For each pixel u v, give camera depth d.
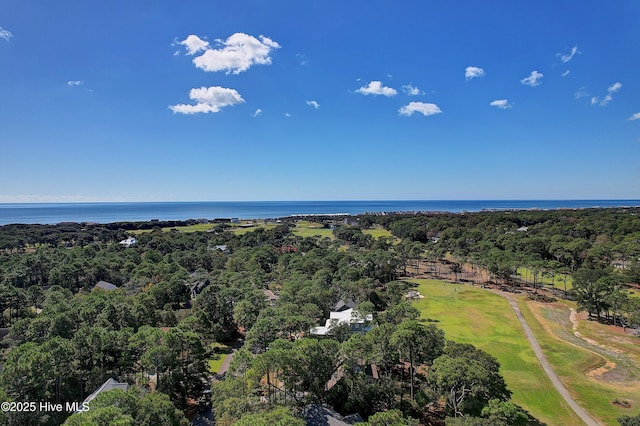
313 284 97.12
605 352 71.88
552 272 126.12
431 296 115.19
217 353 73.00
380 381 48.72
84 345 52.47
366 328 71.75
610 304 88.62
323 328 73.12
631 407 52.00
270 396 43.41
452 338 78.81
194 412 49.94
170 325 83.75
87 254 156.75
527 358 68.44
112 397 34.56
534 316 94.75
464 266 167.25
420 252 168.12
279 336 68.38
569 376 61.28
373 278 128.62
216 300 83.44
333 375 52.97
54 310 69.12
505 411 36.41
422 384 51.94
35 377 41.44
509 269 127.25
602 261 138.50
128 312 70.19
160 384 48.88
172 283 102.19
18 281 110.62
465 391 42.78
